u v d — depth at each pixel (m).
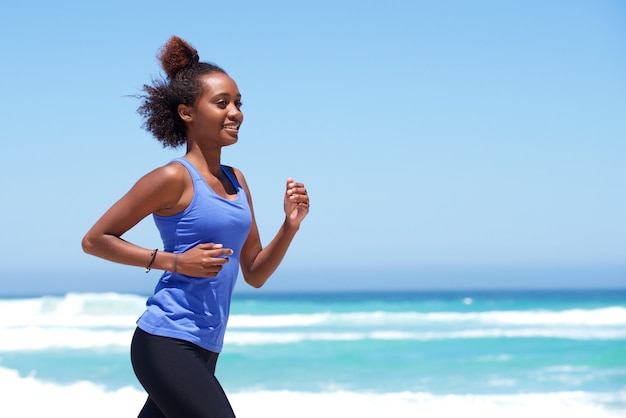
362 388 11.19
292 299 51.03
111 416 8.85
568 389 10.81
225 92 3.45
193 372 3.19
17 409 9.21
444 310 31.64
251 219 3.50
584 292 69.62
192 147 3.49
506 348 16.06
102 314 23.62
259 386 11.45
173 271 3.18
